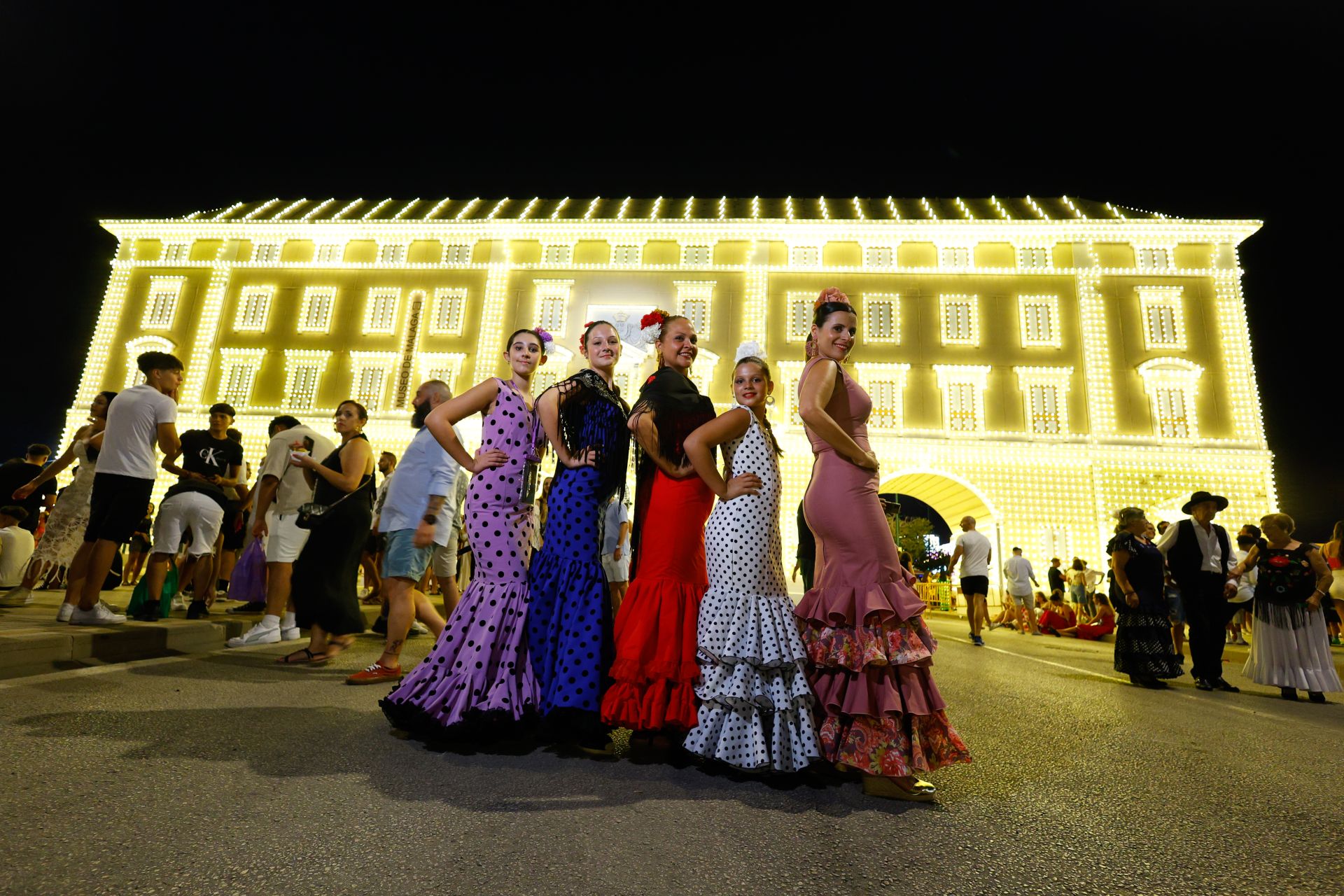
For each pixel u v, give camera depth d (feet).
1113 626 38.73
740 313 76.95
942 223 75.82
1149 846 6.35
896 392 73.72
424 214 89.76
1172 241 73.51
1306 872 5.90
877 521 8.11
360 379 79.20
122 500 15.39
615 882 5.08
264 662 14.42
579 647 8.61
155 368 16.28
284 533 17.35
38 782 6.43
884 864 5.67
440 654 8.72
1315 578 18.33
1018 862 5.86
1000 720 12.48
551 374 77.41
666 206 93.40
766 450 9.13
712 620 8.27
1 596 21.36
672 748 8.84
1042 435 70.95
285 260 83.30
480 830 5.94
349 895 4.66
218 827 5.68
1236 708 15.87
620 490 9.70
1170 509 67.97
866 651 7.51
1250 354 70.28
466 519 9.31
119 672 12.19
